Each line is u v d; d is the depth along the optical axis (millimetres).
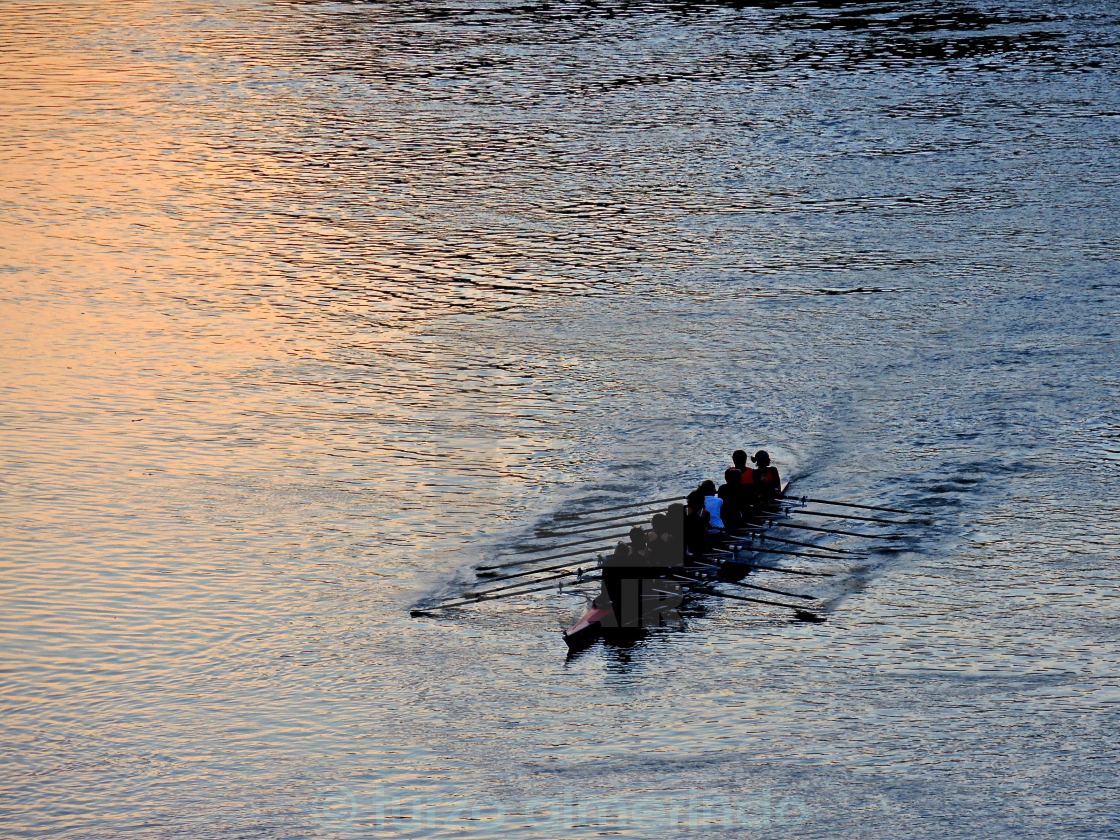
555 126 199250
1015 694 81312
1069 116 198375
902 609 90500
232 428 117438
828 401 119875
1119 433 113188
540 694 83125
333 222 165875
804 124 197875
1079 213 162000
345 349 132750
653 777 75375
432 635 89188
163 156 189250
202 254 157000
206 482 108688
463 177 179875
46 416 119438
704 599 92438
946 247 153375
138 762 77688
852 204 167500
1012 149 184875
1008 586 92562
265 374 127750
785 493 104750
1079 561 95375
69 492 107000
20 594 93500
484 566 96625
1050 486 105500
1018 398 119312
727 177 178000
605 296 143625
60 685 84438
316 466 110812
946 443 112250
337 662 86438
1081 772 74812
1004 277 145000
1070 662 84188
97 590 94062
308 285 148125
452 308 141625
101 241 161000
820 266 149500
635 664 85812
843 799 73125
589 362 128500
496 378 125812
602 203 169750
